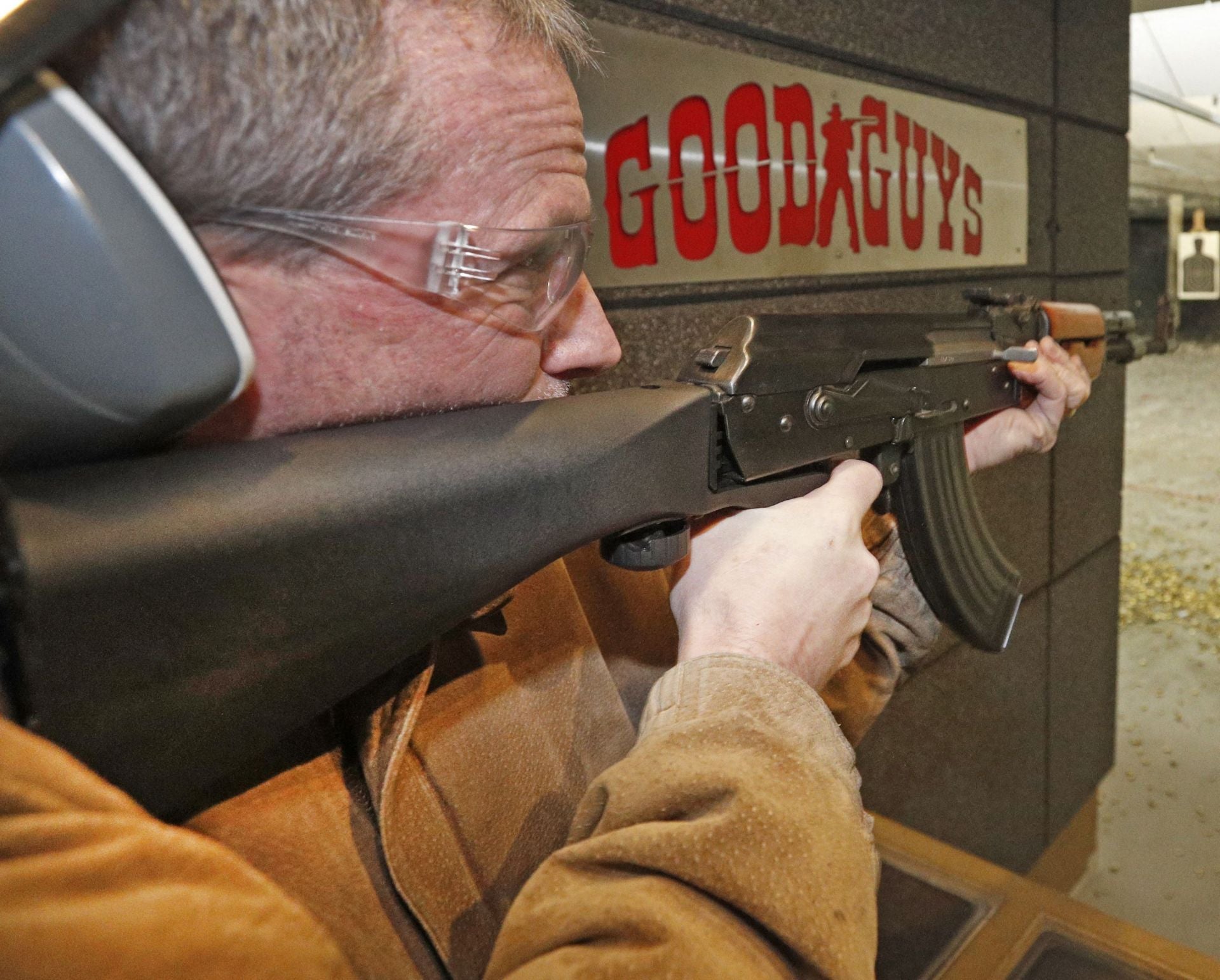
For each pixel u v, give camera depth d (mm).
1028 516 1603
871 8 1108
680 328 948
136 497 245
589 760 499
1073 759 1883
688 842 330
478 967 399
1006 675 1618
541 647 496
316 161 308
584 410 392
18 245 228
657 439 416
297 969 230
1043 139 1517
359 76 308
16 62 206
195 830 337
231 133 286
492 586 337
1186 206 3908
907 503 690
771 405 498
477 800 429
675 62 879
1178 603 2443
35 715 227
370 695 383
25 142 216
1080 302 1717
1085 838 1912
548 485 355
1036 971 869
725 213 963
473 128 340
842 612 491
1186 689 2162
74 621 226
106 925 199
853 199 1135
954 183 1314
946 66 1255
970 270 1381
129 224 230
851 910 343
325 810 375
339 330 343
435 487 312
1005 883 993
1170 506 3029
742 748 374
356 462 297
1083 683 1895
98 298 233
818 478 557
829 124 1078
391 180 329
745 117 966
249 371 262
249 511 261
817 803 363
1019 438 939
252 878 239
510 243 361
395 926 374
